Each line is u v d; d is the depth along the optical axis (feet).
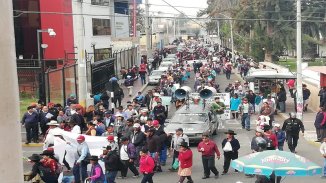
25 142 77.87
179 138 61.57
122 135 63.46
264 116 74.90
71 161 53.36
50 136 57.36
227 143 58.95
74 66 106.83
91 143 56.70
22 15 156.25
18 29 156.87
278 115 114.11
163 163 65.10
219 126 96.07
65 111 77.82
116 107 115.65
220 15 288.92
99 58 183.32
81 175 50.78
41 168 43.88
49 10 155.53
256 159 37.83
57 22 155.53
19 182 20.90
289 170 36.58
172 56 266.98
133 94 144.87
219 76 214.28
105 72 146.00
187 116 81.97
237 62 243.60
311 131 91.15
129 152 57.93
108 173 50.52
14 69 20.70
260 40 249.55
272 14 244.83
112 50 201.87
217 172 57.98
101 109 80.43
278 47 247.70
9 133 20.49
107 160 50.47
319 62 258.57
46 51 155.22
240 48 329.31
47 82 91.61
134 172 58.65
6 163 20.43
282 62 268.00
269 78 119.24
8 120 20.45
